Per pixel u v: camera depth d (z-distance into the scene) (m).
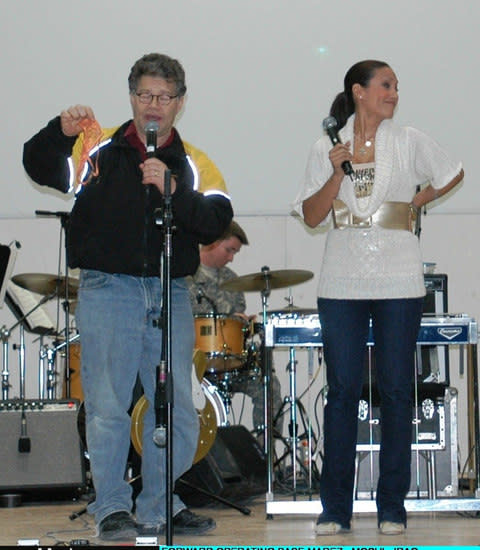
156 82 4.11
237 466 5.94
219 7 8.09
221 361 7.07
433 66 7.97
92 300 4.16
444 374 6.45
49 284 7.31
